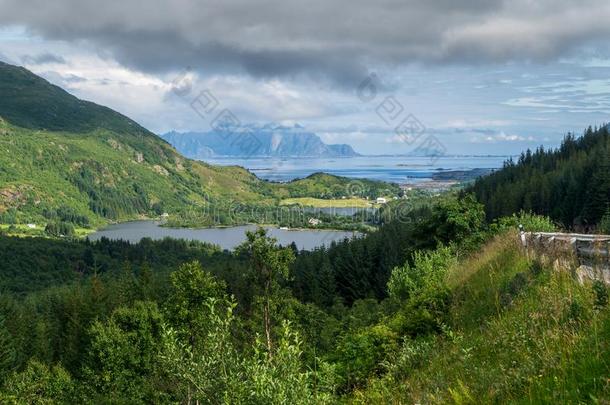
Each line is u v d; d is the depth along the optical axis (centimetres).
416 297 1437
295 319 2684
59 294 11325
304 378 637
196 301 3288
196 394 670
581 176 9631
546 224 2477
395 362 1051
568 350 531
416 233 3469
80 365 6291
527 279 1080
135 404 4172
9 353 6544
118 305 7844
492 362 694
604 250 847
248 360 661
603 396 418
